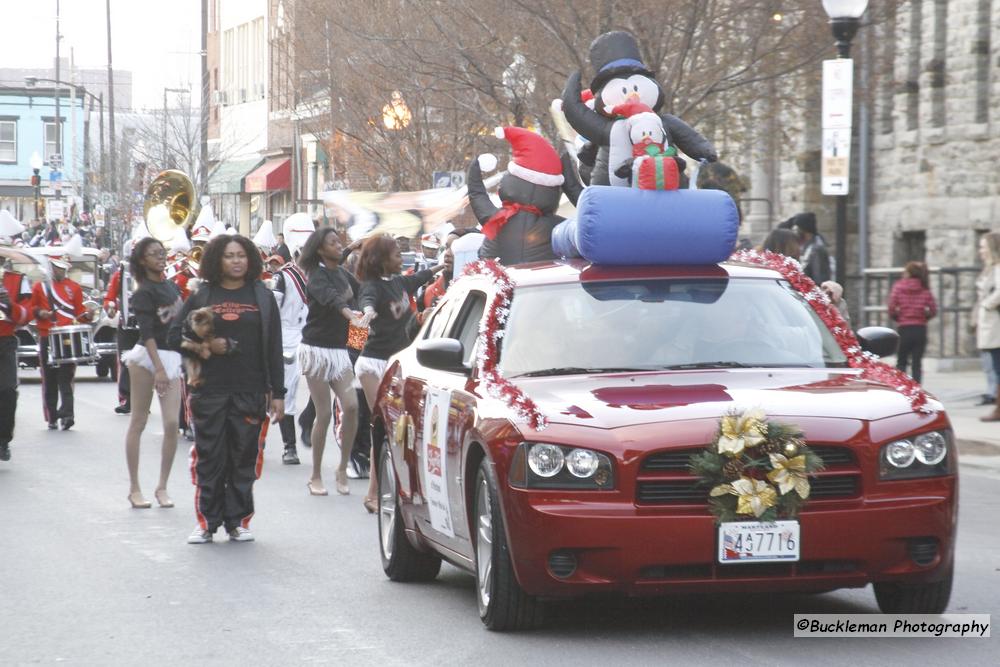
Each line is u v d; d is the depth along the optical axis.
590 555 9.03
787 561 9.05
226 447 14.36
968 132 33.97
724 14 26.78
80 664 9.55
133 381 16.77
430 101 34.75
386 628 10.34
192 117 74.69
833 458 9.21
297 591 11.83
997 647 9.26
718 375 10.09
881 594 10.01
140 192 72.19
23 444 23.41
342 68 41.50
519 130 15.73
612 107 13.36
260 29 87.88
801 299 11.01
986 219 33.41
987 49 33.78
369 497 16.23
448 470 10.50
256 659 9.53
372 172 44.91
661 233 10.93
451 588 11.89
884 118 37.41
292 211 81.06
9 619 10.94
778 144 35.88
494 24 28.44
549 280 10.94
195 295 14.45
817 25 27.17
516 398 9.48
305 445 21.72
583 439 9.12
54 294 25.64
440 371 11.38
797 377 10.08
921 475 9.30
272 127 84.62
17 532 15.01
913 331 25.34
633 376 10.10
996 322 24.12
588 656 9.20
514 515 9.20
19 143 119.81
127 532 14.99
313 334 17.36
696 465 9.02
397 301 16.84
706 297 10.82
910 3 32.50
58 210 78.69
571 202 15.79
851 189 39.88
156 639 10.19
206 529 14.27
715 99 28.80
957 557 12.80
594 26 26.53
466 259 19.27
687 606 10.60
